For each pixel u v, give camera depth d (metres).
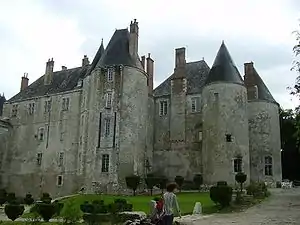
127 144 47.38
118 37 52.47
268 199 32.84
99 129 48.38
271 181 50.00
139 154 48.78
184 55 55.81
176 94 54.62
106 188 45.69
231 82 47.75
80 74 60.34
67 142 54.38
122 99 48.50
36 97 60.56
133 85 49.50
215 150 46.00
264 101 52.94
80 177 49.62
